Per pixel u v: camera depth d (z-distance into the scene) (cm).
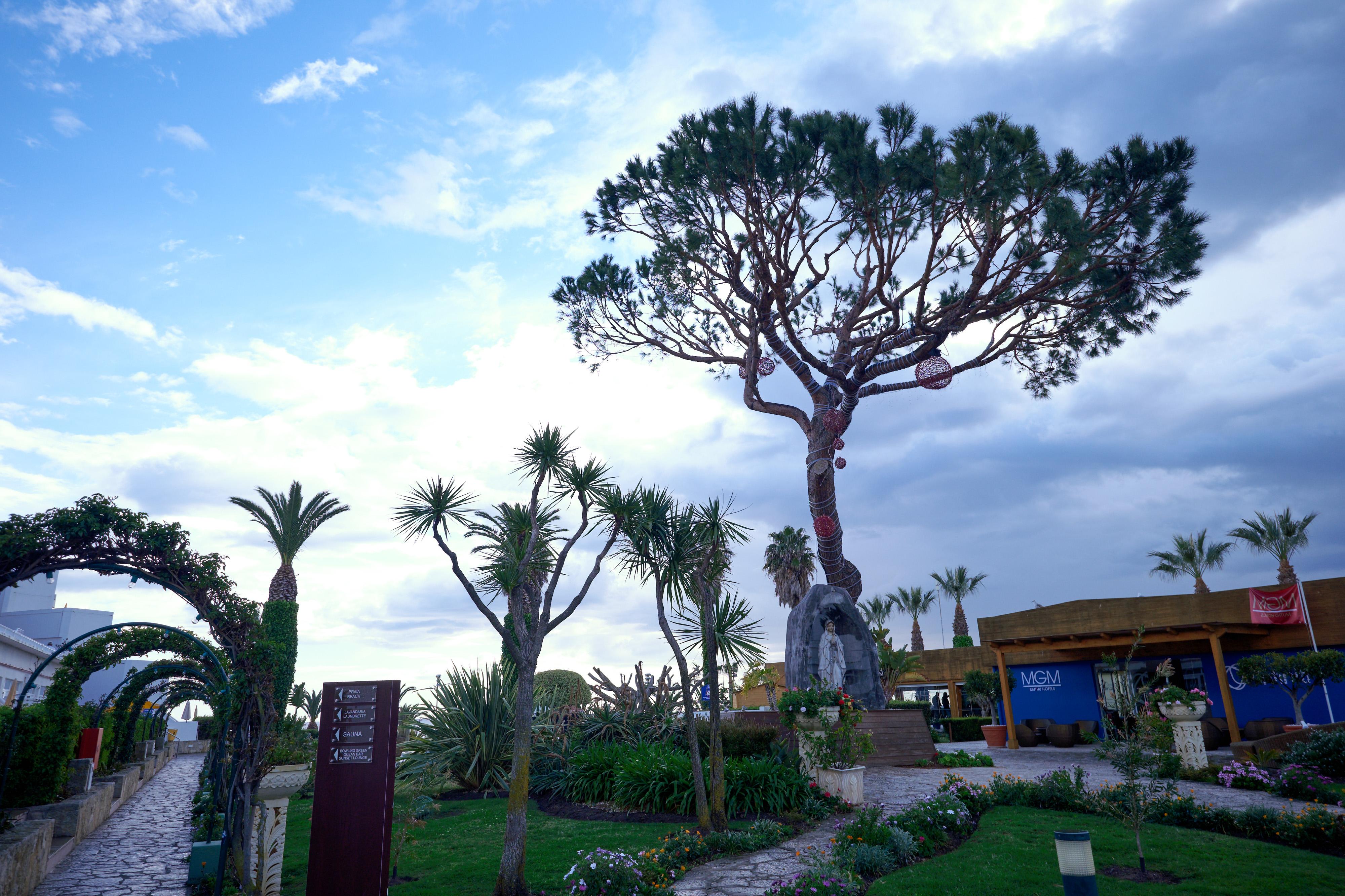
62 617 3712
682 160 1677
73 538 796
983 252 1667
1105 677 2402
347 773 777
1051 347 2089
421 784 1462
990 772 1564
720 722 1145
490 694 1655
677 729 1622
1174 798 1104
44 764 1342
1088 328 1983
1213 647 2012
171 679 2036
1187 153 1502
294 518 2527
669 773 1263
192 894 927
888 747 1738
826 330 2303
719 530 1130
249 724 873
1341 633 1989
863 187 1571
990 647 2530
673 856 914
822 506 1994
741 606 1169
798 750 1354
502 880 789
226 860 880
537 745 1653
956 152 1485
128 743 2169
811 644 1933
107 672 3947
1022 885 776
